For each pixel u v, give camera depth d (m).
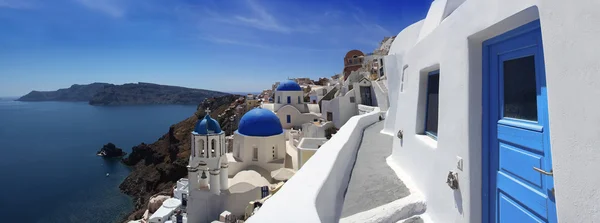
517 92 2.74
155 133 115.12
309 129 31.22
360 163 6.82
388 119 11.23
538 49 2.42
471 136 3.23
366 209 4.48
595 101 1.67
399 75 10.60
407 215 4.41
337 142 6.09
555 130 2.01
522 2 2.31
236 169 23.91
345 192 5.14
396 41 12.09
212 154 20.81
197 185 20.86
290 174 22.39
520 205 2.67
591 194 1.72
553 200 2.24
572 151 1.86
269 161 24.20
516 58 2.75
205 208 20.23
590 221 1.74
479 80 3.21
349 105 30.59
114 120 161.38
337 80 55.06
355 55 54.06
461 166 3.38
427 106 5.21
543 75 2.36
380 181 5.48
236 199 19.88
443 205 3.89
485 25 2.85
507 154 2.87
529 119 2.58
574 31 1.81
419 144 5.00
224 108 78.56
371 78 32.94
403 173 5.79
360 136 10.18
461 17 3.39
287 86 37.75
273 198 3.00
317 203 3.01
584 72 1.74
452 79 3.65
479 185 3.22
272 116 25.66
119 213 40.75
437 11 6.05
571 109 1.86
